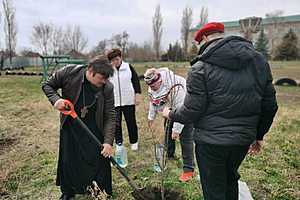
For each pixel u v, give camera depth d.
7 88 15.05
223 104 2.10
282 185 3.62
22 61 42.53
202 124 2.24
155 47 51.31
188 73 2.20
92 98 2.89
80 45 55.00
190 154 3.61
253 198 3.36
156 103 3.58
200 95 2.13
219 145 2.16
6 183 3.75
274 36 62.94
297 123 7.06
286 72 26.64
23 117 7.79
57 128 6.56
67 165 3.03
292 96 13.05
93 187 3.10
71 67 2.90
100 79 2.70
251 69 2.08
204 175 2.38
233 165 2.40
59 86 2.92
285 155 4.70
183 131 3.52
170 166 4.15
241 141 2.15
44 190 3.58
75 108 2.91
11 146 5.26
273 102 2.23
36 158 4.62
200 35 2.35
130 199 3.27
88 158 2.99
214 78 2.08
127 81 4.17
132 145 4.76
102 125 3.01
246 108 2.11
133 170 4.07
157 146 3.99
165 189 3.08
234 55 2.01
